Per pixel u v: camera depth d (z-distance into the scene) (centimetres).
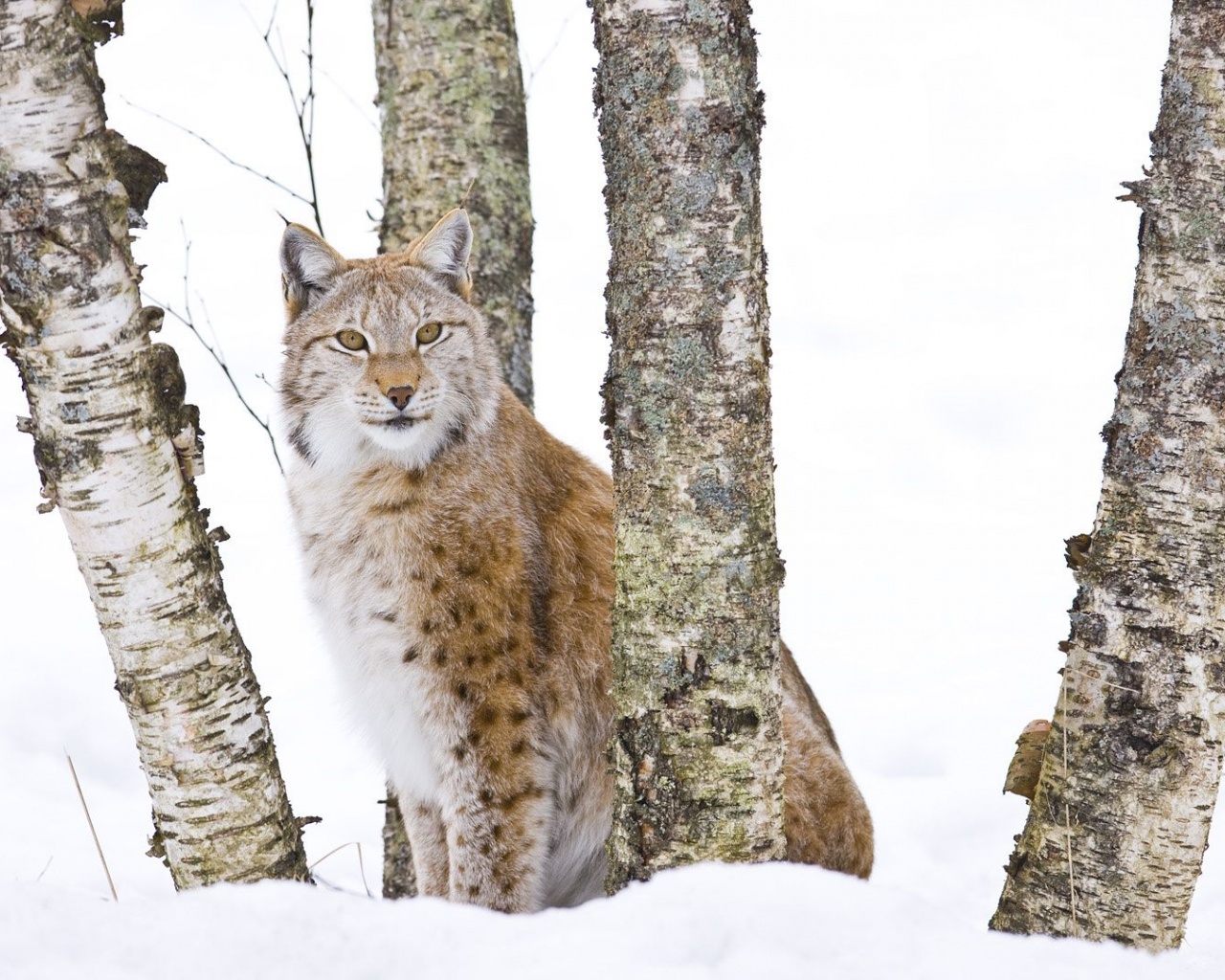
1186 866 783
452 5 1260
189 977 582
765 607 787
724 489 770
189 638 786
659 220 758
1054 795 809
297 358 1021
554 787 1016
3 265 720
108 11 723
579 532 1046
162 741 793
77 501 757
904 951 609
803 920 621
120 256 743
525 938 625
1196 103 754
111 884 855
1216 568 768
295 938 606
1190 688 772
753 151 763
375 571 988
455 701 978
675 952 604
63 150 714
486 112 1265
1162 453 772
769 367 789
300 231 1021
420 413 962
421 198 1254
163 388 771
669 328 763
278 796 826
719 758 782
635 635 793
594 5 771
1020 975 599
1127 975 616
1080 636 802
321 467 1013
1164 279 770
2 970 571
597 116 783
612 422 794
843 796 1004
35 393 745
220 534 809
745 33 757
